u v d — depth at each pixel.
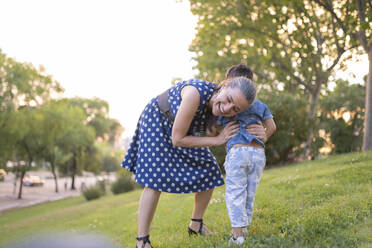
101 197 24.84
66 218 12.23
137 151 3.06
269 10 12.24
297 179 5.93
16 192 41.59
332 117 13.85
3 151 30.08
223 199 5.48
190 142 2.66
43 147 36.09
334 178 5.30
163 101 2.89
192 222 3.23
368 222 2.82
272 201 4.34
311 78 12.82
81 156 51.12
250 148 2.64
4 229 11.81
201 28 14.79
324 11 11.66
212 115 2.81
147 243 2.80
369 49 10.16
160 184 2.80
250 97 2.39
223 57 16.69
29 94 30.12
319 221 2.78
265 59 13.72
